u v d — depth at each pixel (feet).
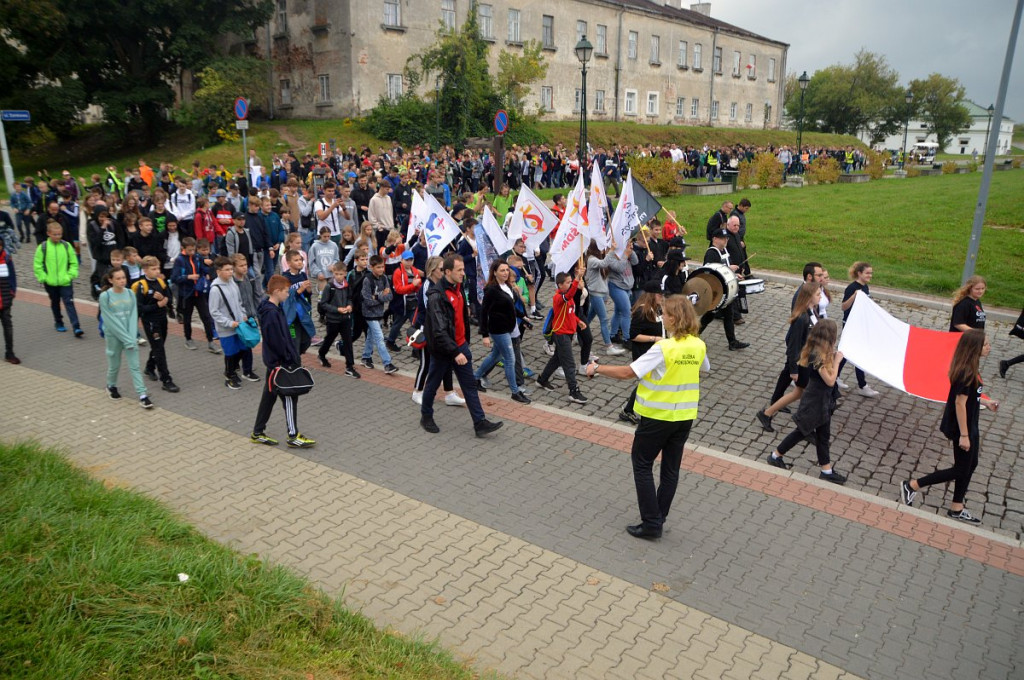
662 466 20.40
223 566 16.21
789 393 27.73
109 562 15.42
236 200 57.11
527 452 25.81
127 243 44.75
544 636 16.33
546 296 48.83
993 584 19.26
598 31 154.20
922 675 15.75
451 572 18.52
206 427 27.02
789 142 180.96
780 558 19.92
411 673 14.26
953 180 121.08
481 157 95.55
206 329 36.55
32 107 112.57
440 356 26.35
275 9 120.26
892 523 22.12
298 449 25.36
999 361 37.37
